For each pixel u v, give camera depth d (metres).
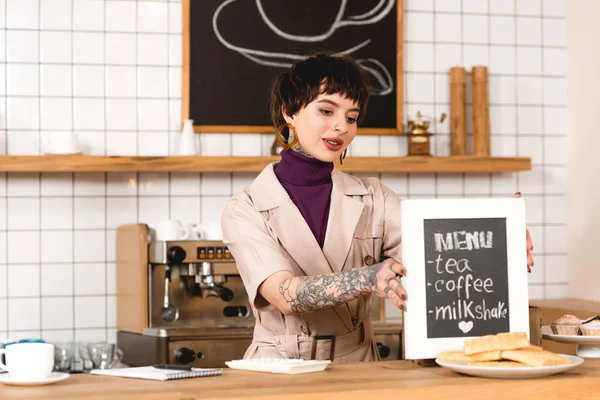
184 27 3.96
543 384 1.54
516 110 4.35
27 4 3.85
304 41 4.08
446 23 4.27
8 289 3.81
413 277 1.72
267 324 2.12
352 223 2.15
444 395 1.50
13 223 3.82
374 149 4.16
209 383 1.58
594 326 1.90
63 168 3.60
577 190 4.30
